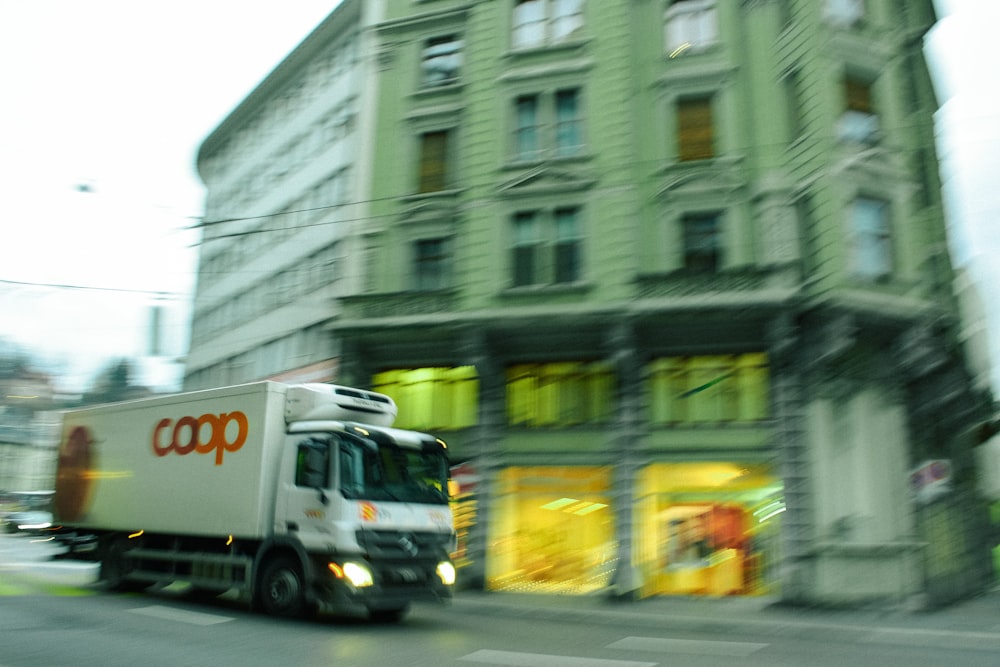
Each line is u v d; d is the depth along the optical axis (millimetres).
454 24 21172
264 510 11617
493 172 19266
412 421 19312
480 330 17969
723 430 16750
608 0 19438
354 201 21203
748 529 16344
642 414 17312
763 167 17438
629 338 16938
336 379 19422
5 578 16297
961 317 21734
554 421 18156
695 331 16891
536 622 12883
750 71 18172
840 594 15266
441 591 11320
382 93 21578
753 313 16094
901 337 16578
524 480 18219
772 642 10734
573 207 18438
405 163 20625
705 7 18984
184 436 13320
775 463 16234
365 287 20016
